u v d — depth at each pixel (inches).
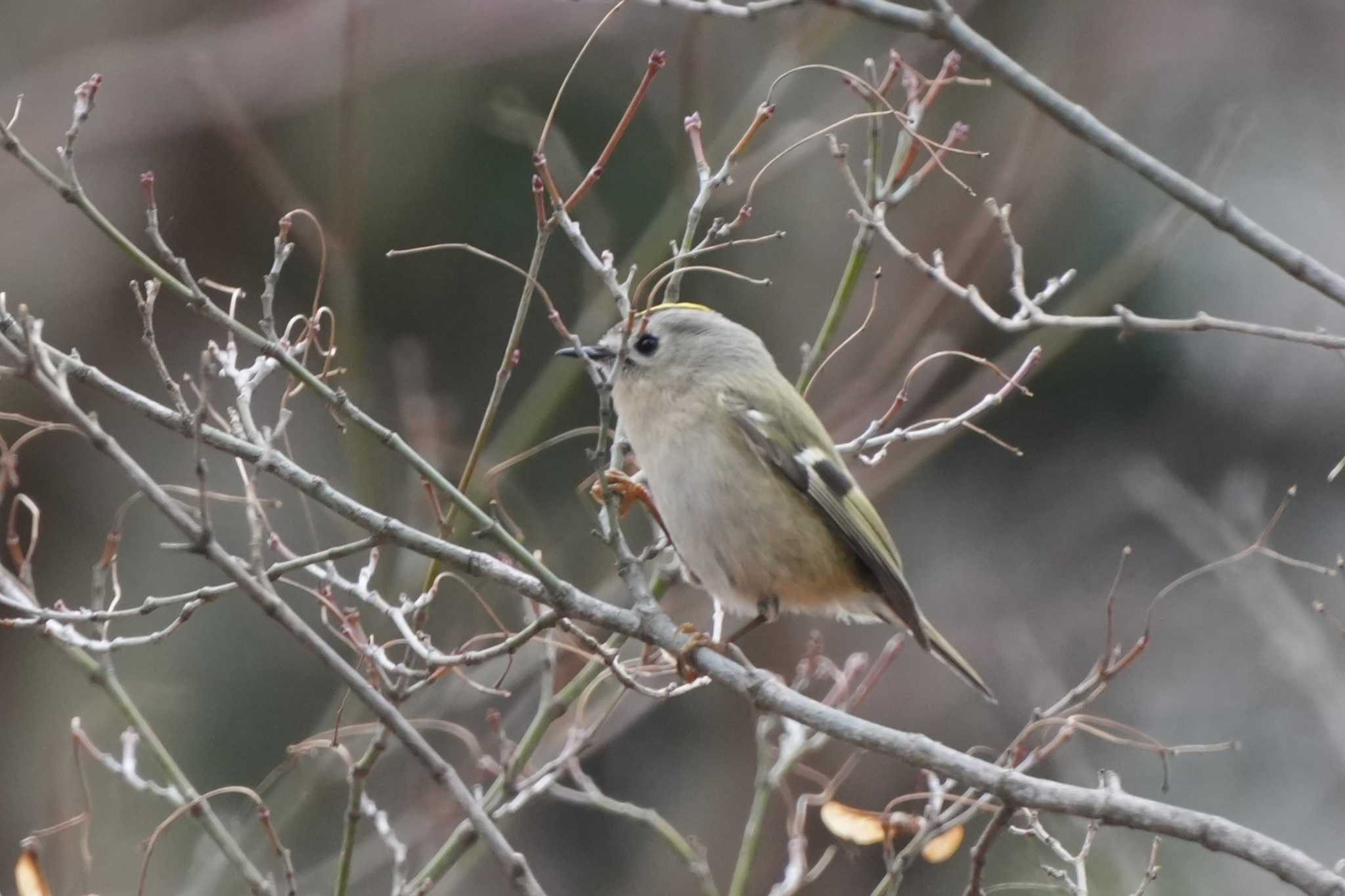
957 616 544.4
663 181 500.4
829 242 516.1
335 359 406.3
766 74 442.9
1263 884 446.0
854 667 298.0
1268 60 572.1
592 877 488.7
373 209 496.1
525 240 503.2
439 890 378.6
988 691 294.2
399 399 431.5
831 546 287.7
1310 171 560.1
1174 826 211.5
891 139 508.4
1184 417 549.3
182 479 474.9
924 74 513.7
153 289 229.9
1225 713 518.0
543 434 492.1
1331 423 539.2
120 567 470.0
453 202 502.3
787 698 235.6
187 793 253.1
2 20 526.0
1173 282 544.7
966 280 442.3
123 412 485.1
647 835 492.1
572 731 300.4
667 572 301.1
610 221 459.5
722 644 242.2
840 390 493.4
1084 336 544.4
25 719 456.4
